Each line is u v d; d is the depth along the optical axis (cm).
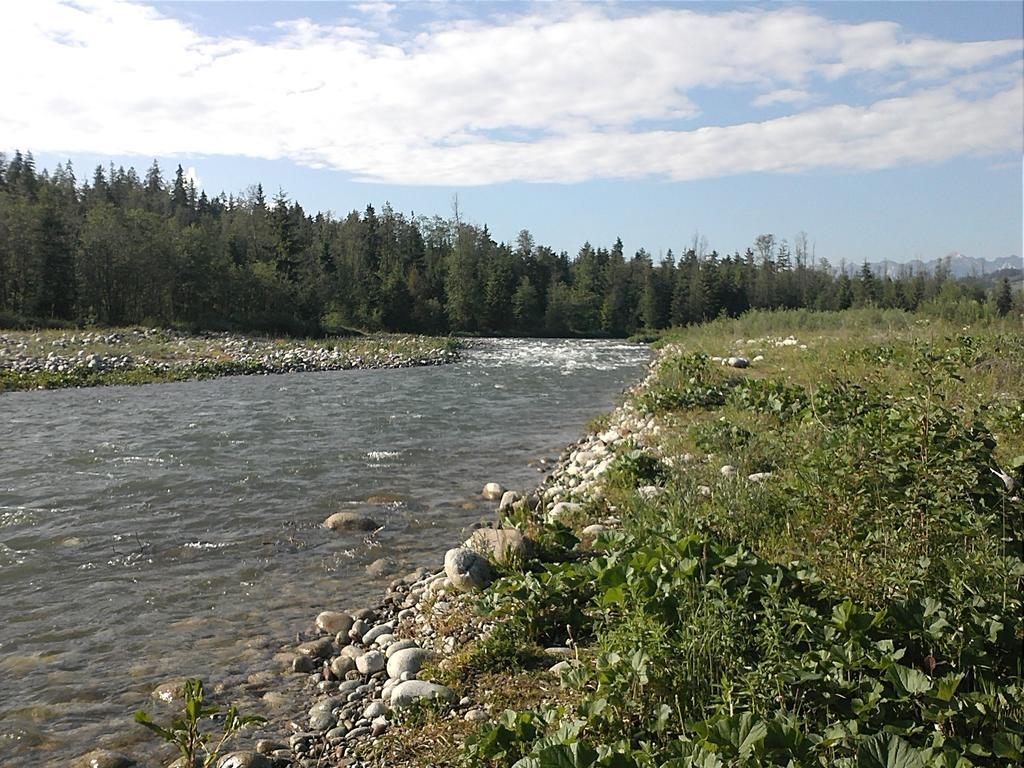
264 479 1145
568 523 820
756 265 11038
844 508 625
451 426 1644
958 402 983
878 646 410
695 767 317
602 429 1477
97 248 5103
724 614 431
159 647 588
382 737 445
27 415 1758
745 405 1234
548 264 10388
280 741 454
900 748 316
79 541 850
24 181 7456
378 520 934
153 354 3091
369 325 6831
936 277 8988
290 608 667
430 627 599
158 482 1120
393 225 9438
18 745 453
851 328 2497
